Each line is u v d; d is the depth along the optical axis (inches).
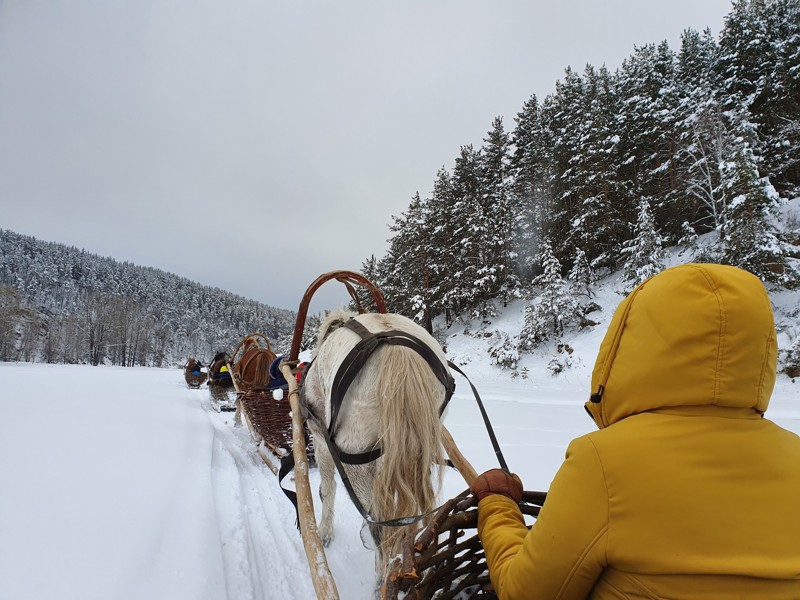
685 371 46.2
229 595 110.3
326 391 109.3
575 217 1060.5
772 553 42.5
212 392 403.9
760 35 1062.4
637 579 45.9
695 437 45.6
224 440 286.4
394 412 86.8
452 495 180.2
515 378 853.8
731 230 729.6
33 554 104.5
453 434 305.6
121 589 96.7
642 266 861.2
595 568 48.2
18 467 160.2
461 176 1444.4
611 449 47.8
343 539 155.6
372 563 139.2
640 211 930.7
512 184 1291.8
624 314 54.5
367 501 95.6
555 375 816.3
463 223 1277.1
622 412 52.7
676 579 43.9
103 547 112.2
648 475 45.2
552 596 52.2
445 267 1250.6
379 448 91.3
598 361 58.1
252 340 324.8
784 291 733.3
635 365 50.4
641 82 1246.3
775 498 44.1
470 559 90.9
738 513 43.3
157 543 119.4
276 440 234.4
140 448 205.9
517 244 1216.2
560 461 228.7
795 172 1046.4
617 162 1125.7
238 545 136.3
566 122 1210.0
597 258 994.1
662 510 44.2
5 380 450.3
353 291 161.6
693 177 939.3
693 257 817.5
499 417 397.4
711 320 44.7
